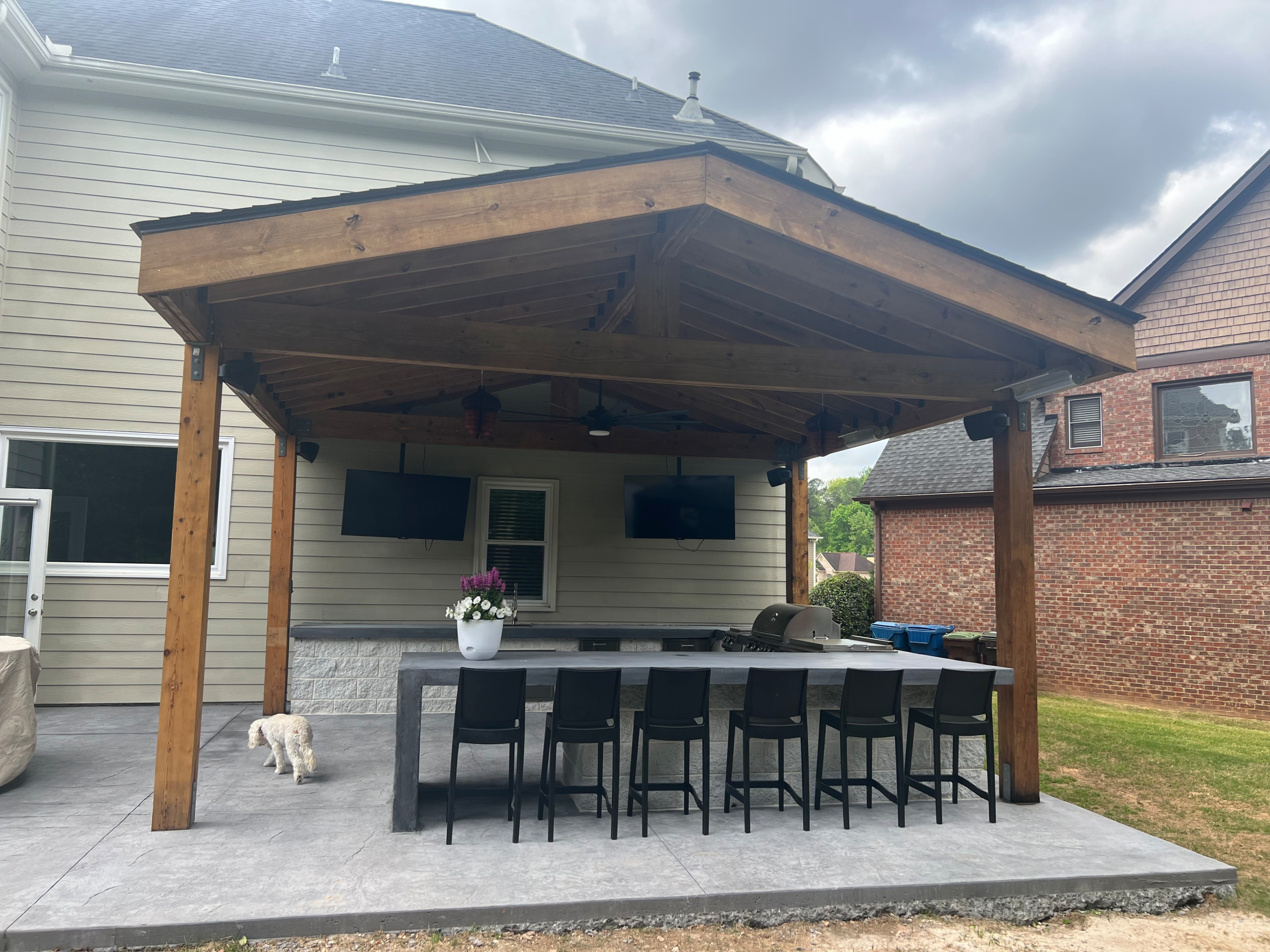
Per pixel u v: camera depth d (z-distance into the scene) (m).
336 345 4.04
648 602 8.57
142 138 7.57
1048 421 12.17
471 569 8.14
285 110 7.75
